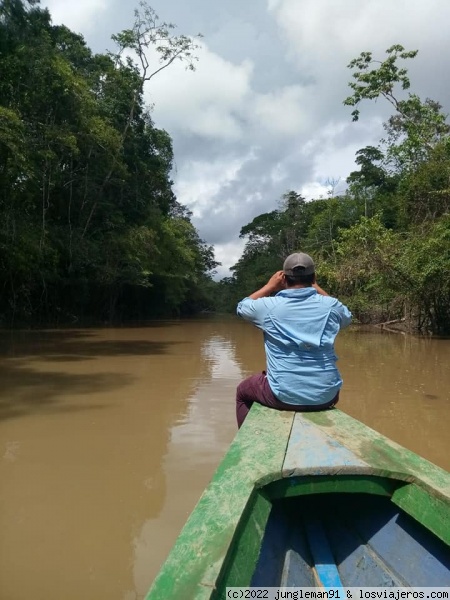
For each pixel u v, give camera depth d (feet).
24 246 60.29
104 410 21.47
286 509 9.05
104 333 65.26
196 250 157.28
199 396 24.54
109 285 88.17
